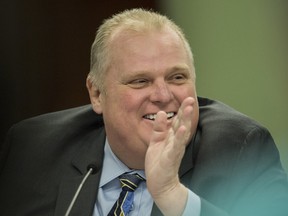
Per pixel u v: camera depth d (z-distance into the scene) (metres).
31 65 6.18
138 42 3.53
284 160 3.70
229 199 3.38
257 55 3.72
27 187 3.93
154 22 3.58
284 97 3.71
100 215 3.63
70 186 3.74
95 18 6.09
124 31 3.61
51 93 6.21
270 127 3.77
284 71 3.66
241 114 3.76
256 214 3.30
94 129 4.11
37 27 6.16
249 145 3.51
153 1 4.84
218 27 3.90
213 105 3.97
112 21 3.75
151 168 2.96
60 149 4.02
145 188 3.59
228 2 3.80
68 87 6.21
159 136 3.00
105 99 3.70
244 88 3.88
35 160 4.03
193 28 3.98
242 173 3.44
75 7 6.11
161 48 3.50
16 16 6.12
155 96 3.46
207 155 3.49
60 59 6.18
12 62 6.15
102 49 3.71
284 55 3.63
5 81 6.15
